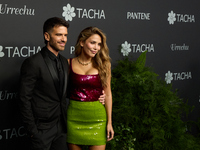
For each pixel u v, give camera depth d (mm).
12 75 2504
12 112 2545
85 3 2891
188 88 3902
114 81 2838
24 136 2645
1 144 2516
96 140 2154
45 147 1943
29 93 1854
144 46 3395
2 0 2389
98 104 2164
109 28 3090
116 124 2746
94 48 2090
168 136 2857
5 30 2430
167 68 3643
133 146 2674
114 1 3092
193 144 3111
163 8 3508
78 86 2121
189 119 3949
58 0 2707
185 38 3777
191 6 3785
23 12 2510
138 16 3299
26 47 2559
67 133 2182
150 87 2850
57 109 2000
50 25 1926
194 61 3910
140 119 2773
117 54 3176
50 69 1923
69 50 2846
